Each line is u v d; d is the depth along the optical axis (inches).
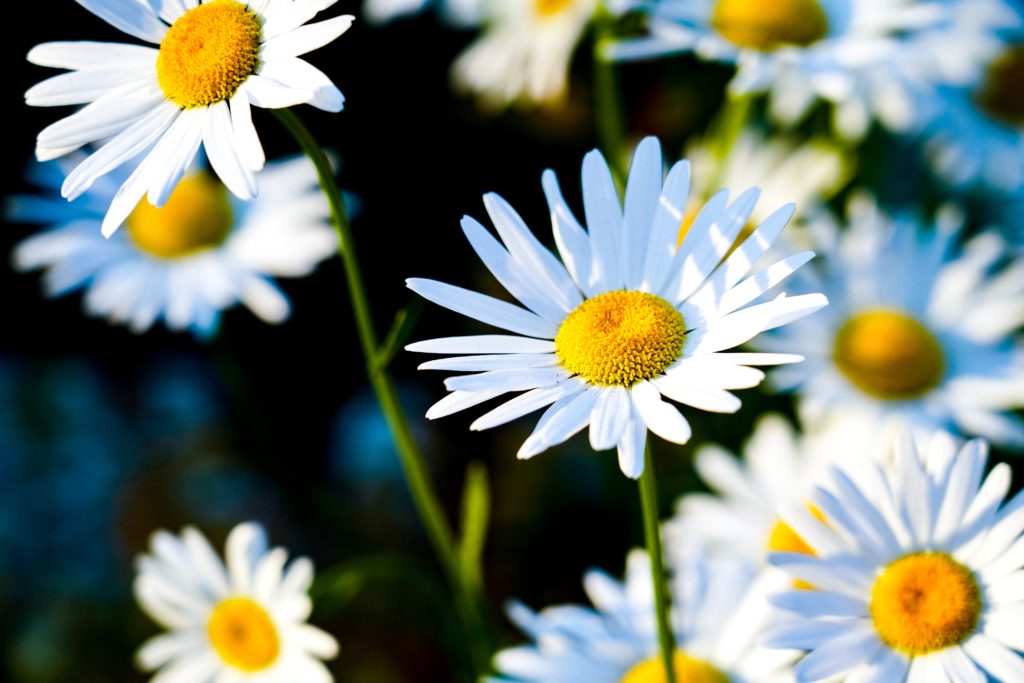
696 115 31.4
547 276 16.7
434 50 32.4
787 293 22.3
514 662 18.8
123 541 30.9
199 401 33.6
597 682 18.7
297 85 16.2
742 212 16.5
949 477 16.8
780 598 16.6
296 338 33.2
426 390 33.2
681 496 24.4
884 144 27.4
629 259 16.7
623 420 15.9
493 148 32.8
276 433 32.4
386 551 30.0
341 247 17.7
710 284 16.4
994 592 16.6
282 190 23.5
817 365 22.0
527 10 26.8
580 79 32.2
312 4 16.4
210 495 31.3
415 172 32.7
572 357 16.3
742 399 24.3
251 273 23.1
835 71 21.8
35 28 31.1
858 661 16.5
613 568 28.5
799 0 22.0
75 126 16.7
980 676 16.3
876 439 21.3
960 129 26.7
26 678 28.2
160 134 16.6
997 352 22.0
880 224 23.0
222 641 19.7
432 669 27.1
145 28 17.0
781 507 17.0
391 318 33.1
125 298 23.0
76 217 23.5
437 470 31.3
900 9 22.1
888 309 22.2
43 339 34.8
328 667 26.7
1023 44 26.9
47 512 31.4
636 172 16.9
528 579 28.6
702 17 22.2
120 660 28.5
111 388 34.3
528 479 30.2
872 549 16.8
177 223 23.2
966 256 22.5
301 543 30.2
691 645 18.8
